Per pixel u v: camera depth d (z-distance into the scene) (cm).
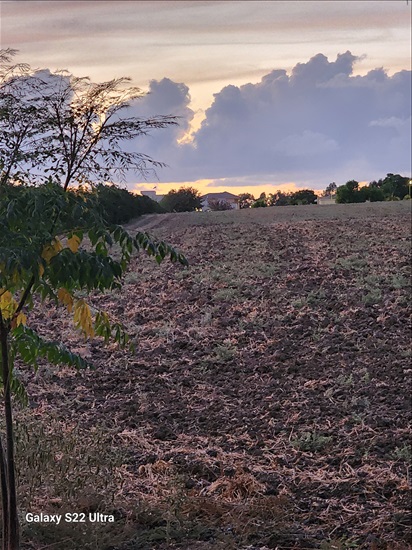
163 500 680
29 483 629
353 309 1599
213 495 724
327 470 811
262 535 628
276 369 1230
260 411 1027
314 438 901
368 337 1383
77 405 1062
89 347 1384
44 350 513
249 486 743
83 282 431
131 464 819
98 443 721
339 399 1073
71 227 446
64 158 464
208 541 604
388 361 1244
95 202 463
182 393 1122
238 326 1513
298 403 1059
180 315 1630
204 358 1296
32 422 771
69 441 690
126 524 615
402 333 1420
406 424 952
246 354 1325
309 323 1511
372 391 1098
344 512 695
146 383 1170
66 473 657
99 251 459
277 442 902
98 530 588
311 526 661
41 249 430
